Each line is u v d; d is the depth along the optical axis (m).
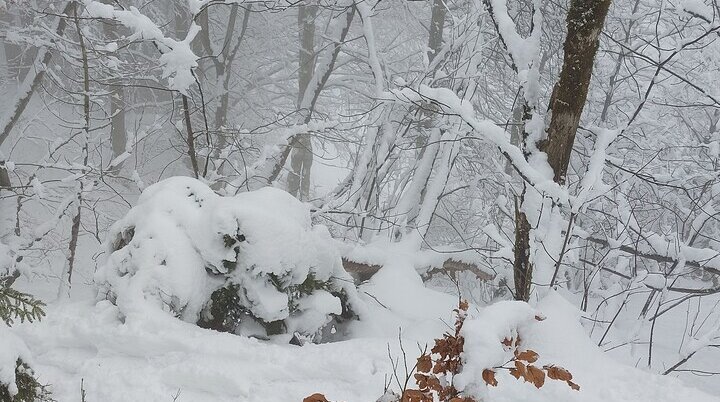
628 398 3.55
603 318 6.90
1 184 9.19
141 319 4.18
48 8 10.78
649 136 11.48
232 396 3.59
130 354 3.99
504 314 2.70
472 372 2.35
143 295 4.38
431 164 8.69
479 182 11.56
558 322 4.25
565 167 4.92
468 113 5.14
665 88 12.27
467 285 10.81
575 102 4.70
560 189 4.67
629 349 6.88
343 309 5.92
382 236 8.22
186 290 4.50
